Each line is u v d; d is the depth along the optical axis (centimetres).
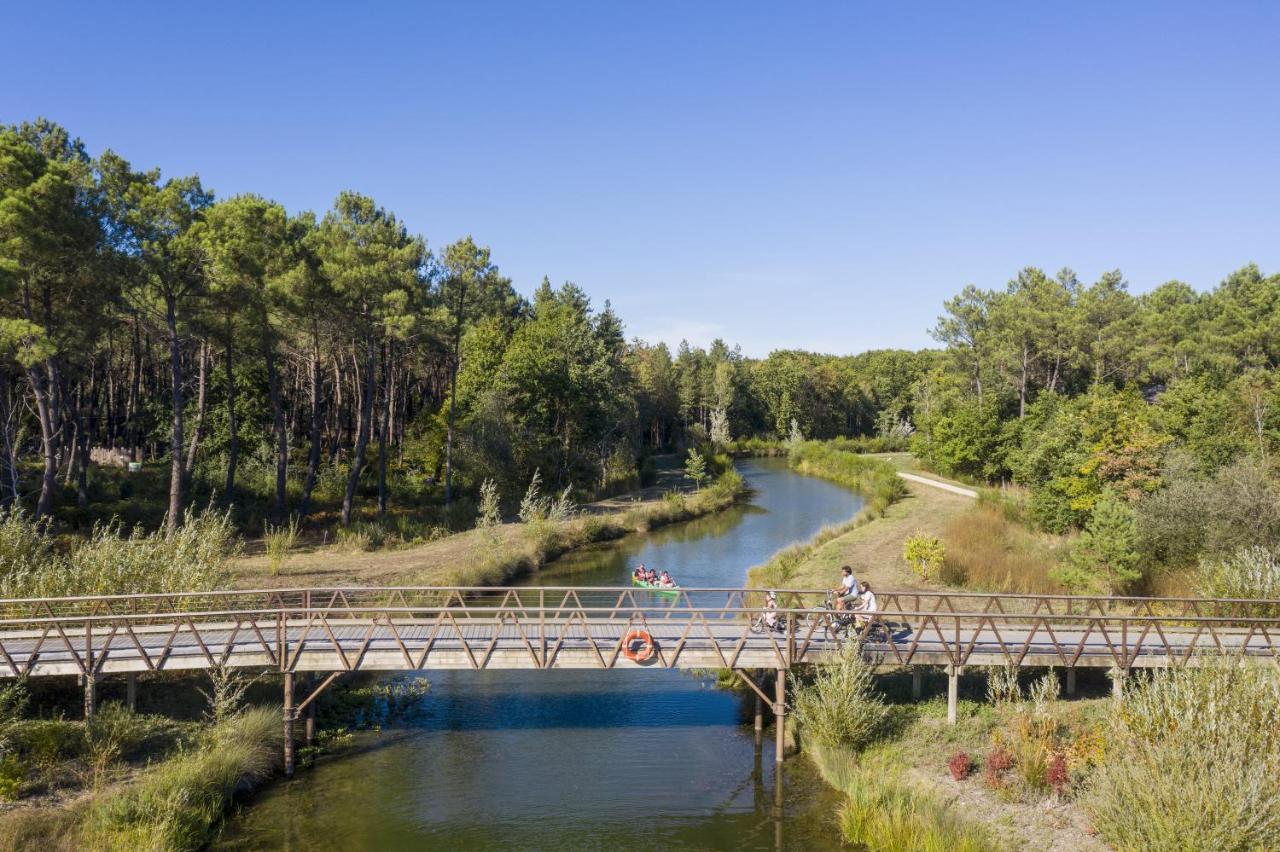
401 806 1630
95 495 3906
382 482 4497
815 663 1959
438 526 4319
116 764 1578
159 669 1725
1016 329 6750
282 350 4784
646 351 12125
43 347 2606
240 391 5122
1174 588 2672
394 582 3103
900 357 13700
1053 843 1355
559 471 6056
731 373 11450
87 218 2830
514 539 4122
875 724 1783
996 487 5972
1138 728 1445
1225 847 1157
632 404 7650
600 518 4688
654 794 1688
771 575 3325
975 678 2053
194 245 3164
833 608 2033
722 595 3189
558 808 1628
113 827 1350
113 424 5459
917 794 1546
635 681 2375
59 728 1603
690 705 2189
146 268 3089
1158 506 2953
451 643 1939
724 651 1897
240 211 3372
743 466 9250
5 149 2656
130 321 4103
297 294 3684
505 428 5438
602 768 1811
